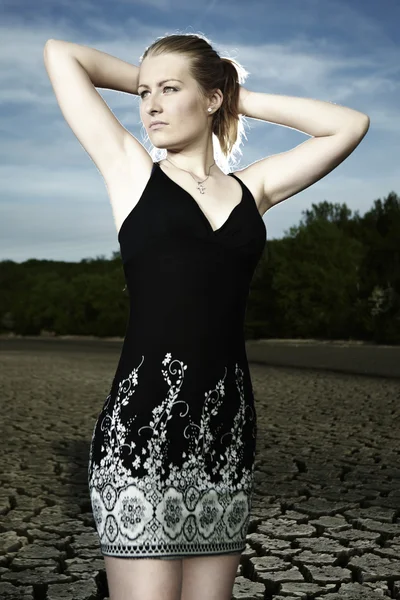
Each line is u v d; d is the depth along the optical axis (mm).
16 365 23172
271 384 16406
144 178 2117
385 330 41094
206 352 2020
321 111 2279
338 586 4234
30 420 10812
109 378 18312
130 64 2262
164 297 2016
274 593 4211
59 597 4008
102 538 2008
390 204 44469
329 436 9367
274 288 49281
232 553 2049
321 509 5793
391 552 4750
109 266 91438
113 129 2145
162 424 1978
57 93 2154
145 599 1929
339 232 50562
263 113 2320
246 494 2074
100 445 2031
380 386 15945
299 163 2285
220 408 2033
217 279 2043
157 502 1951
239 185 2215
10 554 4723
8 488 6527
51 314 76188
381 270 43812
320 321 47906
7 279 91875
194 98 2162
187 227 2029
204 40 2211
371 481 6816
